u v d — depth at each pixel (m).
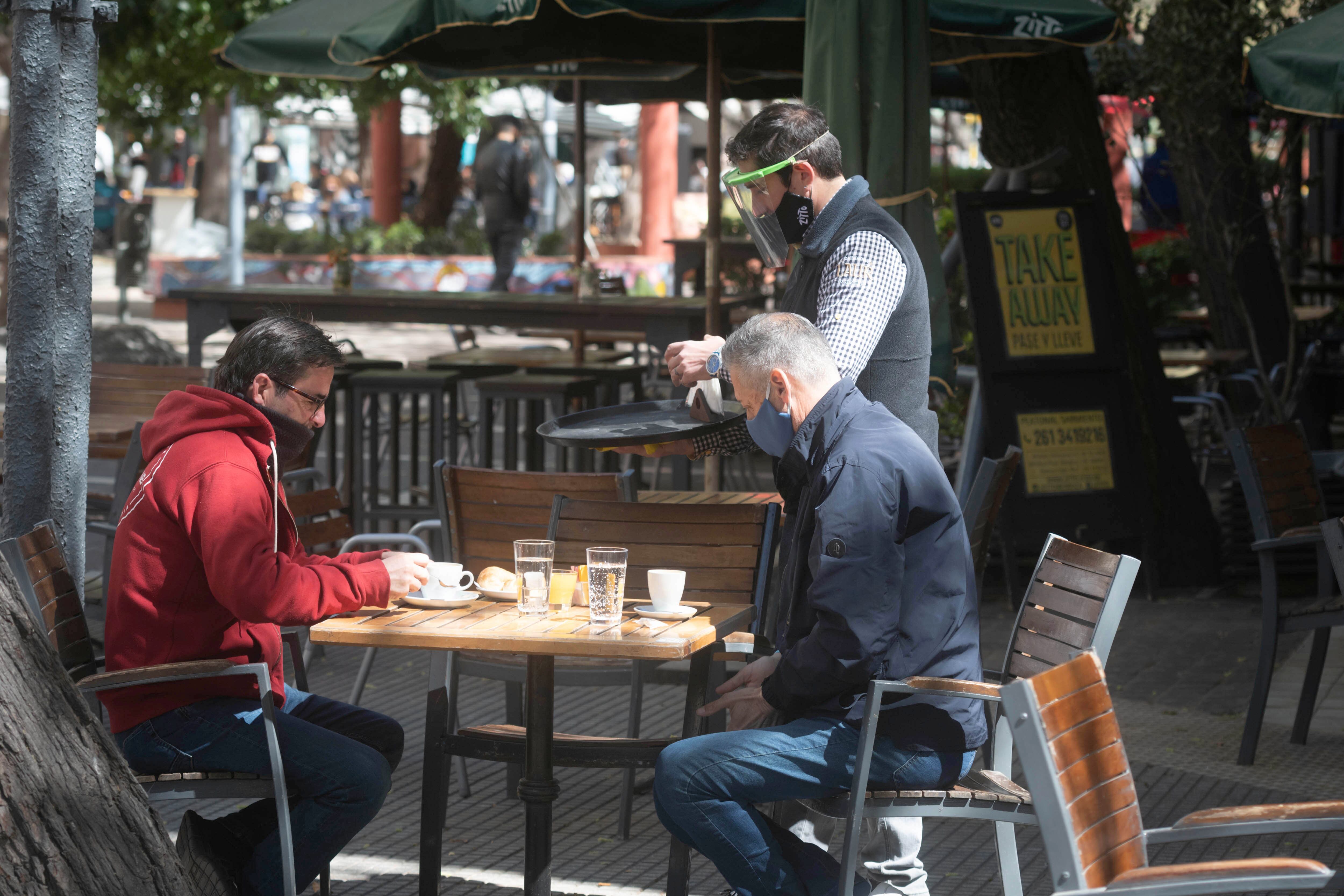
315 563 4.64
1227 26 10.71
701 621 4.39
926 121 7.04
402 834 5.80
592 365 11.73
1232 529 10.51
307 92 22.80
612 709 7.57
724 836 4.12
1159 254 18.33
